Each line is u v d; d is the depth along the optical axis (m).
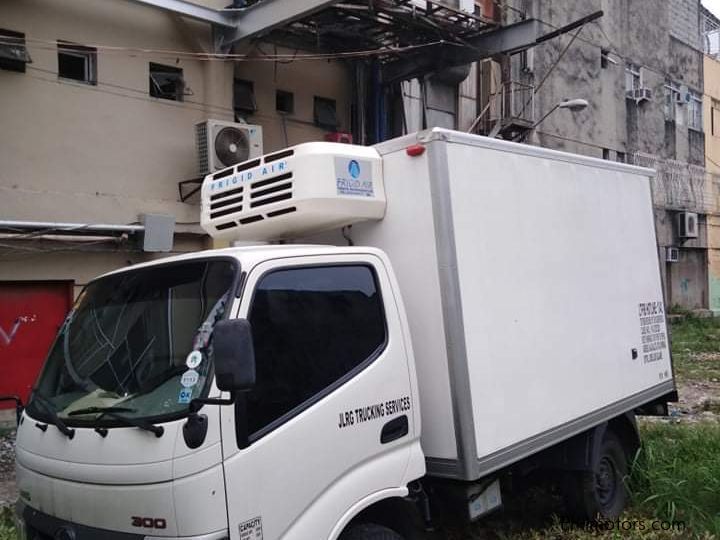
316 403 3.28
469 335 3.98
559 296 4.91
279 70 13.26
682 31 28.98
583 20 13.49
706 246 29.86
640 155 25.45
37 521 3.29
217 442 2.85
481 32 13.94
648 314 6.17
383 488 3.53
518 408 4.32
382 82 14.88
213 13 11.52
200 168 11.45
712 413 10.62
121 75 10.88
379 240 4.19
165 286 3.44
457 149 4.11
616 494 5.68
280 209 4.03
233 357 2.71
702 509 5.54
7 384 9.76
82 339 3.63
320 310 3.47
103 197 10.59
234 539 2.85
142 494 2.85
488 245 4.25
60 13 10.19
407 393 3.76
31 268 9.91
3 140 9.58
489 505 4.25
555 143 20.89
